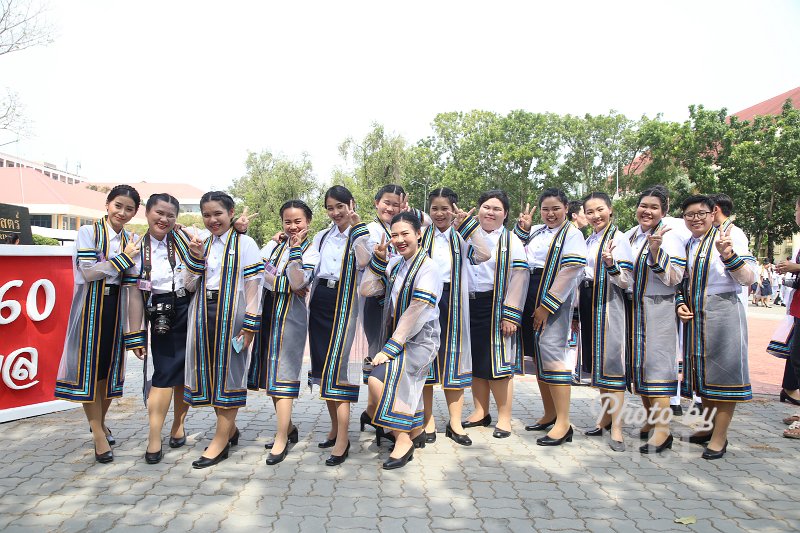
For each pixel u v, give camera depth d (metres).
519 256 4.92
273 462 4.23
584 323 5.10
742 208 27.00
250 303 4.22
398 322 4.24
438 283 4.25
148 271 4.29
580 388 6.98
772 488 3.88
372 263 4.32
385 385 4.09
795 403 6.21
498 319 4.96
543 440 4.80
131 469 4.09
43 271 5.54
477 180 36.66
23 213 7.57
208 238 4.42
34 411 5.42
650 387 4.59
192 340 4.22
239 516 3.34
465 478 4.01
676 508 3.54
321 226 31.78
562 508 3.52
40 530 3.14
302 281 4.29
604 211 4.99
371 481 3.93
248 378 4.70
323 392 4.34
